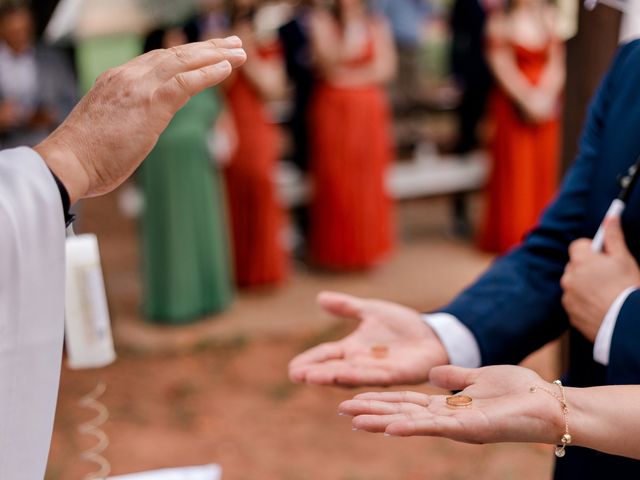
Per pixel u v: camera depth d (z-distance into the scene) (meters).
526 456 3.28
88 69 4.96
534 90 5.47
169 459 3.30
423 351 1.37
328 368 1.33
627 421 0.99
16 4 4.66
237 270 5.20
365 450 3.38
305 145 5.74
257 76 4.85
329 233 5.45
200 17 4.55
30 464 0.92
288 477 3.17
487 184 5.81
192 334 4.59
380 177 5.48
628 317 1.19
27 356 0.90
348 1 5.19
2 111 4.73
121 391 3.89
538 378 1.04
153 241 4.66
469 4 6.66
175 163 4.54
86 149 0.96
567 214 1.44
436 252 6.03
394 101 7.46
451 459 3.29
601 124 1.42
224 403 3.81
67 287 1.44
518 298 1.43
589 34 2.95
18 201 0.89
